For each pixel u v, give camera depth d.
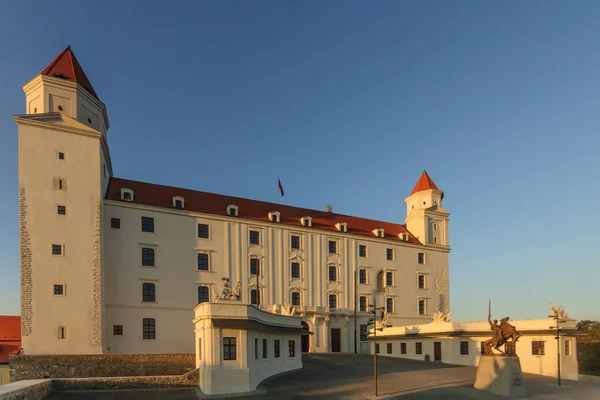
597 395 35.34
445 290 77.94
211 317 31.78
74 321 44.56
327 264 66.56
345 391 32.34
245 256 59.69
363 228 74.62
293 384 34.62
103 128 55.75
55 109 48.84
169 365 43.94
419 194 81.50
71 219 46.59
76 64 53.53
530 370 48.78
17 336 58.78
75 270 45.69
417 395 32.31
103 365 41.91
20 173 45.25
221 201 63.59
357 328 66.69
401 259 74.00
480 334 50.97
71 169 47.56
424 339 56.31
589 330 92.19
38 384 30.95
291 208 70.75
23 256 43.69
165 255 53.84
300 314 61.12
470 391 34.88
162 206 55.84
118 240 51.03
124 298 50.06
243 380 31.53
